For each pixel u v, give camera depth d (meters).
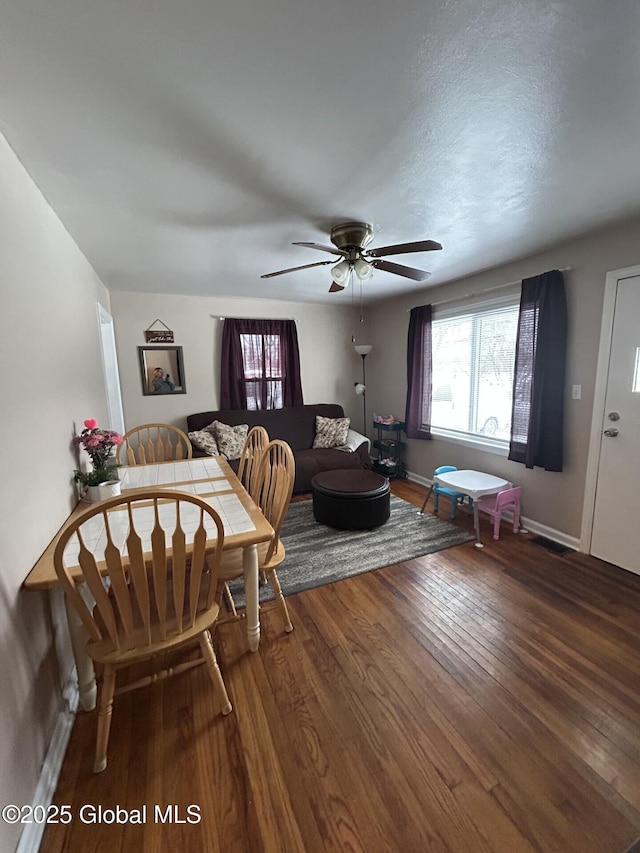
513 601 2.15
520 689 1.56
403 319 4.49
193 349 4.29
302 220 2.16
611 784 1.21
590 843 1.05
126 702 1.52
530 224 2.30
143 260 2.83
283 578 2.41
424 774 1.24
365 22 0.95
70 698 1.49
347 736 1.37
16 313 1.34
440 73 1.11
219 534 1.31
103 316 3.32
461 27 0.97
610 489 2.51
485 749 1.32
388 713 1.46
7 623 1.08
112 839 1.08
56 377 1.76
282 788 1.20
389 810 1.14
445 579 2.38
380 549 2.78
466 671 1.66
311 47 1.01
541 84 1.16
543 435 2.84
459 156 1.56
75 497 1.93
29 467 1.33
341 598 2.20
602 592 2.22
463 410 3.82
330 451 4.36
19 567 1.18
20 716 1.10
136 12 0.90
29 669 1.19
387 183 1.77
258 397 4.60
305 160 1.56
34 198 1.63
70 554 1.37
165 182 1.71
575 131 1.40
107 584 1.96
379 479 3.36
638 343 2.30
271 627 1.96
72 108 1.22
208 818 1.12
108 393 3.40
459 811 1.13
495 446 3.38
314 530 3.13
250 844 1.06
